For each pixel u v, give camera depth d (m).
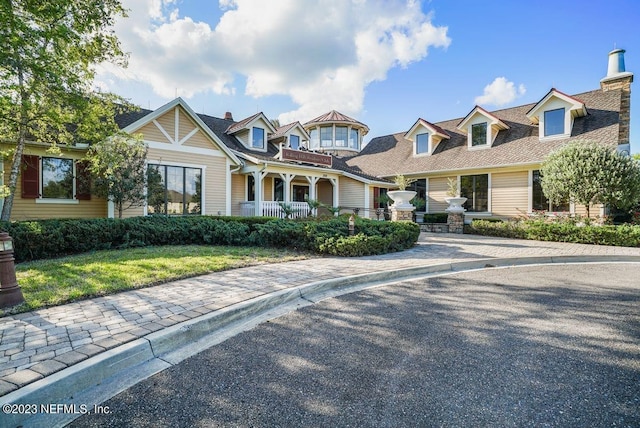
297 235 8.59
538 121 16.31
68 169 10.95
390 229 9.53
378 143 24.52
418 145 20.02
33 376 2.43
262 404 2.32
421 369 2.79
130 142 10.88
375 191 19.64
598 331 3.61
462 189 17.52
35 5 7.07
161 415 2.21
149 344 3.06
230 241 9.26
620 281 5.99
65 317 3.64
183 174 13.01
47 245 7.15
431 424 2.09
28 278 5.17
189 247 8.68
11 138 8.92
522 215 14.82
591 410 2.22
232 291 4.75
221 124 19.52
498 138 17.36
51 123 8.48
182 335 3.35
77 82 8.13
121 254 7.37
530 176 15.25
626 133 14.57
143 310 3.89
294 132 19.33
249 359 3.01
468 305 4.57
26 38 6.89
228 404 2.32
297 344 3.32
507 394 2.41
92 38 8.71
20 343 2.98
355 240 8.00
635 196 10.54
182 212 12.96
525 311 4.30
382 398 2.38
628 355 3.03
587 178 10.75
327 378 2.66
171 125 12.66
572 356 3.02
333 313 4.27
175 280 5.38
